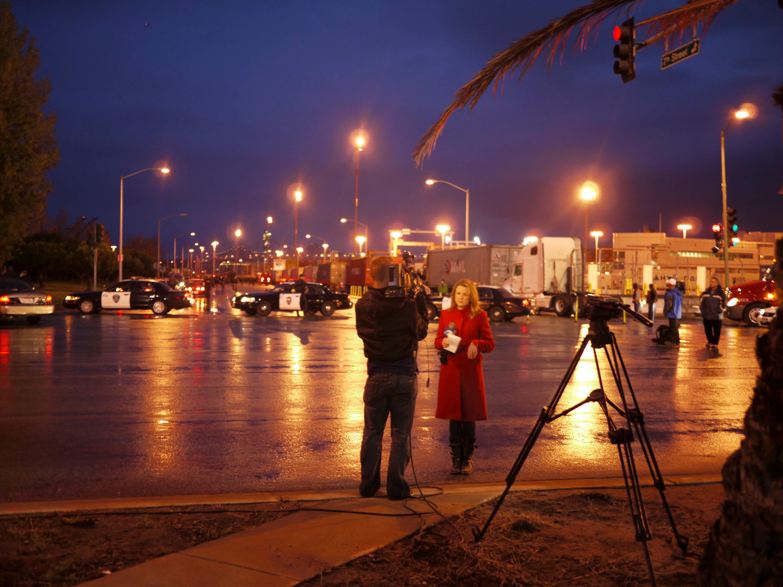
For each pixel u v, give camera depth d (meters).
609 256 61.53
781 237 2.81
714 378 13.95
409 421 5.76
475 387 6.80
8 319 28.98
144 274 90.75
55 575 4.10
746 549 2.66
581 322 32.09
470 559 4.35
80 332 22.91
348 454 7.64
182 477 6.72
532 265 38.31
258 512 5.30
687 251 71.88
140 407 10.16
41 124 29.97
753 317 29.34
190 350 17.77
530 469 7.16
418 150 6.87
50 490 6.27
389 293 5.69
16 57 29.44
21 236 30.89
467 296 6.80
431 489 5.96
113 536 4.76
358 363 15.42
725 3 6.46
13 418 9.32
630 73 9.60
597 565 4.26
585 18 6.10
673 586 3.95
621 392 4.35
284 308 34.16
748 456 2.67
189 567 4.15
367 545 4.54
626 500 5.65
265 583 3.96
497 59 6.36
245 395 11.25
